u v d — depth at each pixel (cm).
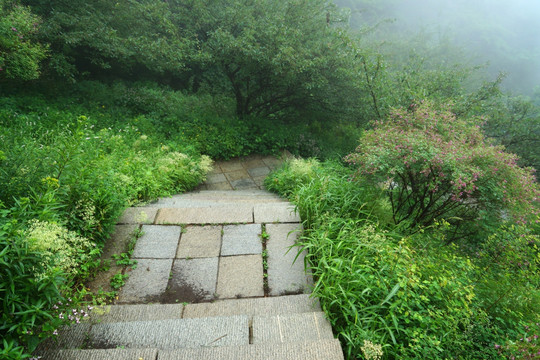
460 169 365
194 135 795
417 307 235
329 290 231
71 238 217
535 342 200
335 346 192
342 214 362
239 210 379
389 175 394
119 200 333
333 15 845
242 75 849
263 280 279
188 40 730
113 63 995
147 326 210
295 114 1023
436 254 338
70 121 664
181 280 277
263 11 805
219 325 214
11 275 169
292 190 528
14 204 238
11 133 452
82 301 230
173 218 358
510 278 315
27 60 607
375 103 714
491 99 784
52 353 178
